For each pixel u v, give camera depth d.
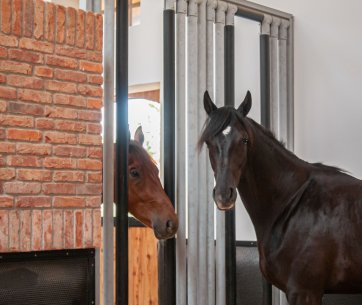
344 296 4.12
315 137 4.46
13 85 2.77
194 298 3.70
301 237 3.08
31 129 2.82
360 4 4.29
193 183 3.74
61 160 2.92
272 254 3.16
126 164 3.22
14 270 2.74
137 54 5.15
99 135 3.08
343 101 4.34
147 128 5.12
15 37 2.78
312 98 4.48
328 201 3.08
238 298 4.46
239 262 4.48
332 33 4.41
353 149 4.27
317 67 4.47
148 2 5.08
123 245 3.19
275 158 3.21
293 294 3.07
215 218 4.32
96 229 3.04
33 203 2.81
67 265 2.93
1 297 2.68
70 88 2.97
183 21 3.77
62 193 2.92
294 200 3.16
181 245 3.64
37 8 2.86
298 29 4.57
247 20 4.72
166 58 3.65
